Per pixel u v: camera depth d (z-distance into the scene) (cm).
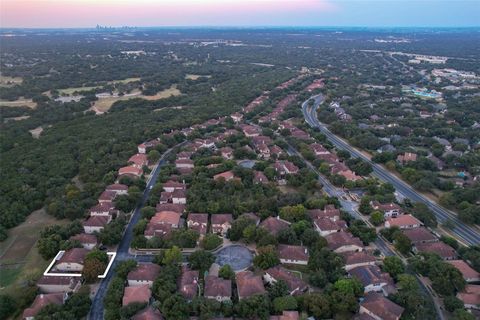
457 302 15650
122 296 15925
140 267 17612
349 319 15312
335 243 19812
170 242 19775
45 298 15500
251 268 18450
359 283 16425
